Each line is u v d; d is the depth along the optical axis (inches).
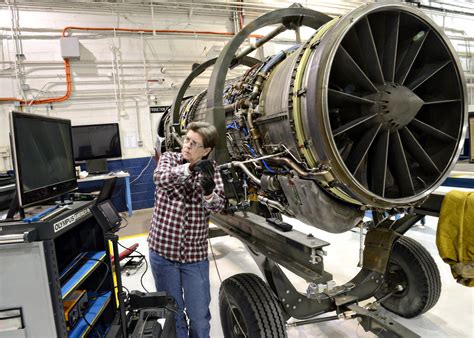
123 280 122.8
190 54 247.8
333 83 62.2
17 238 51.0
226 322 81.4
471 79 306.2
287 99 59.6
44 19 211.5
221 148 77.2
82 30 220.2
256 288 70.9
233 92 88.8
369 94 57.9
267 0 250.1
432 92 68.2
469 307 94.0
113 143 227.6
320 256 62.9
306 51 59.9
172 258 72.2
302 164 60.7
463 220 62.9
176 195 70.9
